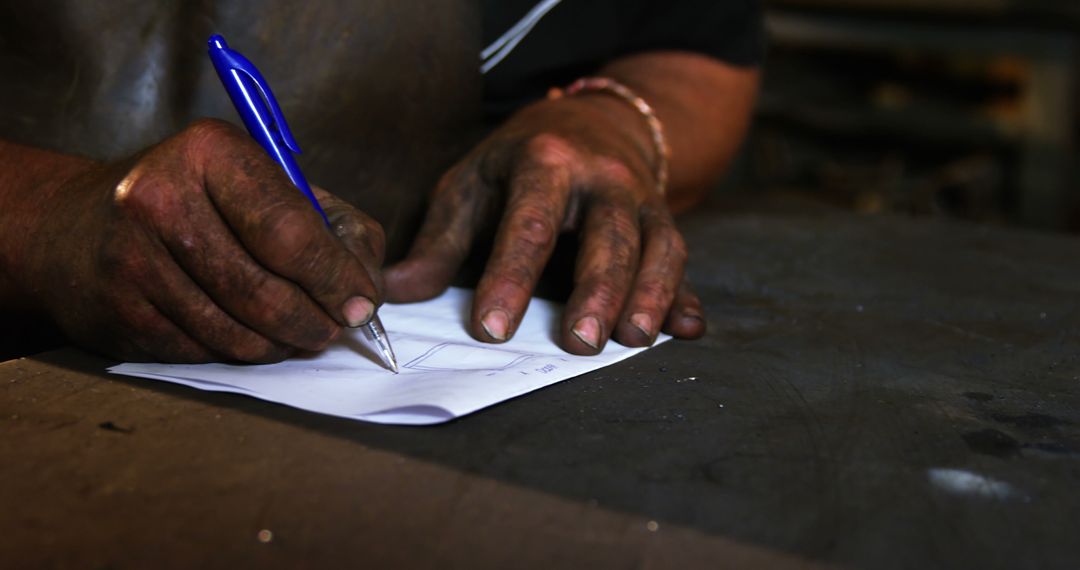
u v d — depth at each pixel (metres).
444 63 0.99
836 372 0.69
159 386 0.62
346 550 0.43
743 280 0.96
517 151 0.83
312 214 0.60
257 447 0.53
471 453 0.53
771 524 0.46
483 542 0.44
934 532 0.46
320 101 0.90
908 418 0.60
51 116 0.84
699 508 0.48
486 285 0.73
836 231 1.20
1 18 0.83
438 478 0.50
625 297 0.73
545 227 0.76
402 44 0.94
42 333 0.88
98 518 0.46
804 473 0.52
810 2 2.77
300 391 0.60
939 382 0.67
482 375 0.63
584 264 0.75
